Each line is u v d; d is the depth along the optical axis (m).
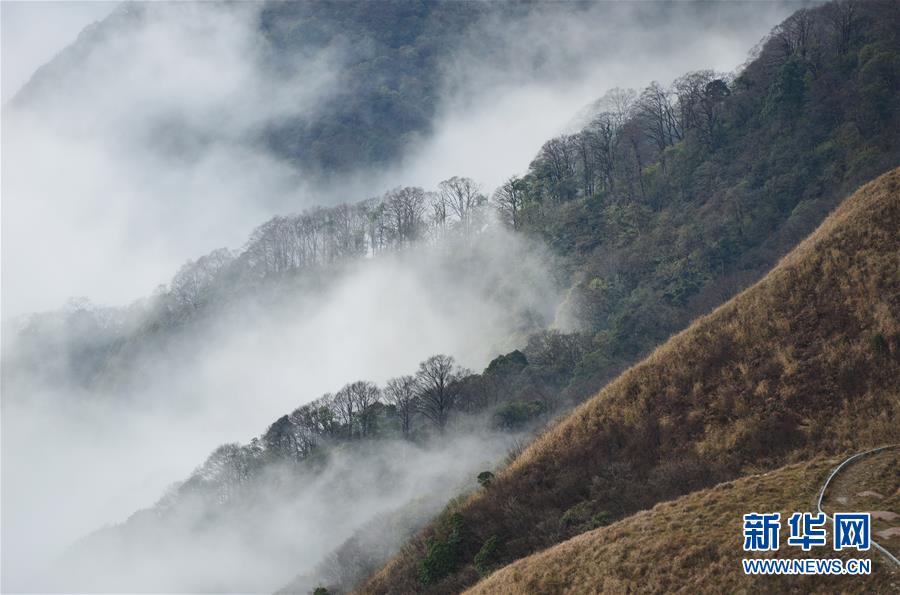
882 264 74.25
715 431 70.50
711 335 79.75
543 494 74.56
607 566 54.53
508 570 62.53
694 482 65.81
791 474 57.84
